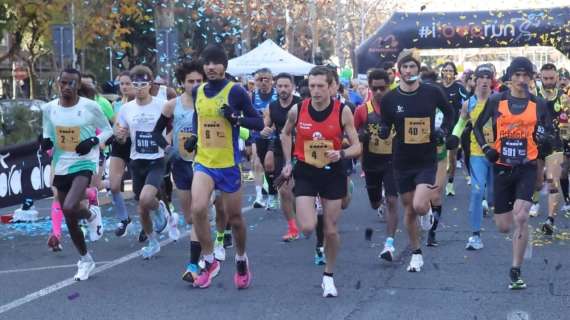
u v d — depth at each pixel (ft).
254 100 37.11
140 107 27.96
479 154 28.78
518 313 20.21
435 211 28.99
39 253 29.22
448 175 42.75
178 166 27.04
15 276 25.34
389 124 24.76
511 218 23.26
